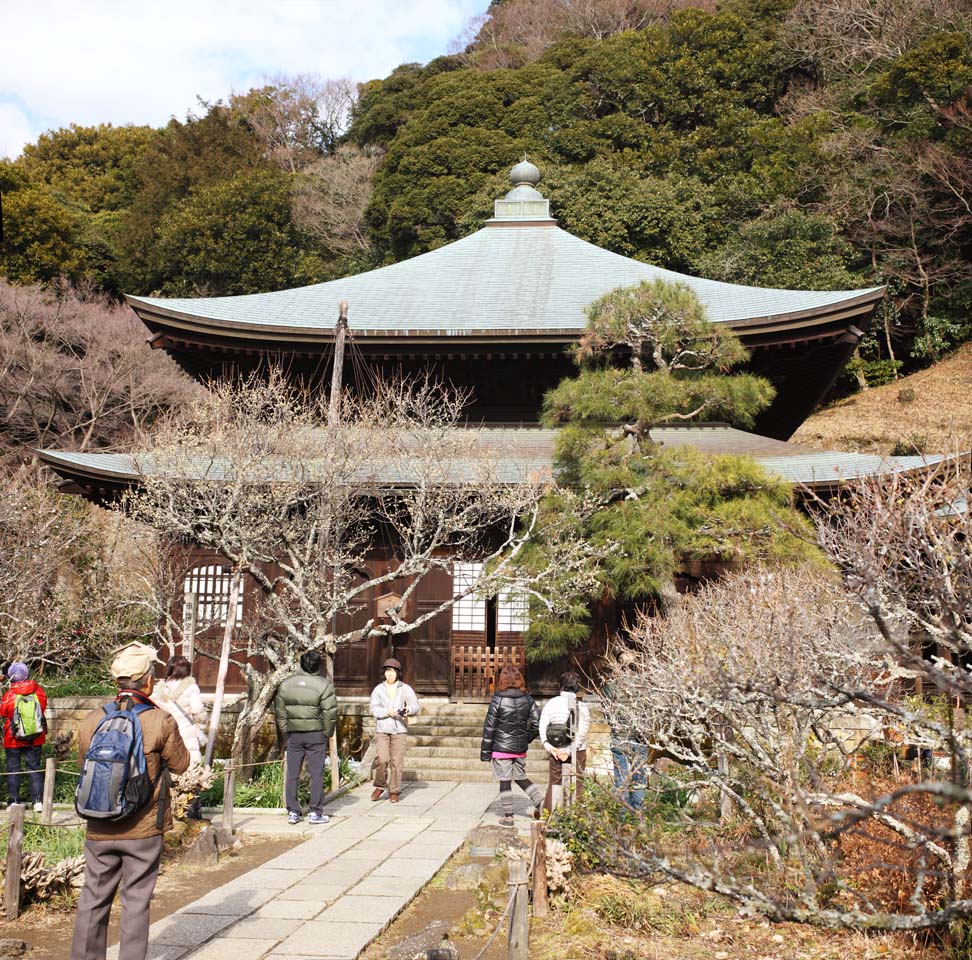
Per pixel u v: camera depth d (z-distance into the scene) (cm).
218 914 775
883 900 740
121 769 566
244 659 1858
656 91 4528
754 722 794
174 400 3862
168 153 5338
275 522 1445
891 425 3716
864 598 594
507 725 1103
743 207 4209
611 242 3934
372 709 1322
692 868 639
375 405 1672
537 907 789
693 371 1627
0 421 3819
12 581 1802
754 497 1416
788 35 4869
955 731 584
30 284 4434
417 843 1041
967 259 4256
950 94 4122
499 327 2030
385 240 4512
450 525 1498
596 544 1460
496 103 4409
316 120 6438
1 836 1009
